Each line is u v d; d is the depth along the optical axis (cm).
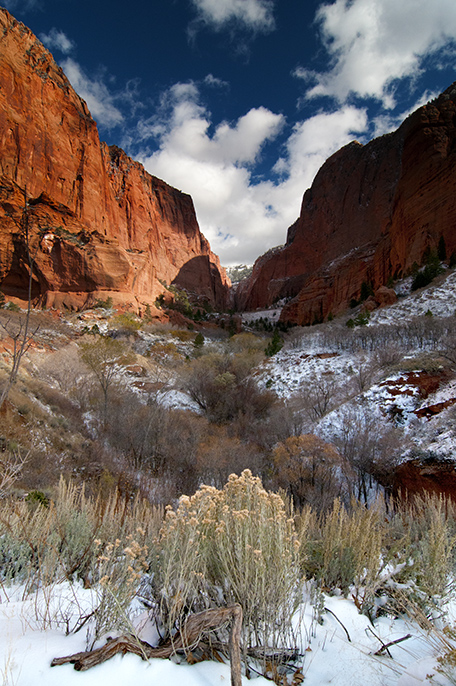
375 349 2923
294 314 9100
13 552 253
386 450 1395
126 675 131
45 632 164
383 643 181
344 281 7962
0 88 5406
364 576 254
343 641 181
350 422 1748
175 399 2789
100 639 153
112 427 1905
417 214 5528
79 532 282
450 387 1664
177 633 160
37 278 5438
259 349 4284
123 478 1312
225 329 7556
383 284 6569
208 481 1483
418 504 463
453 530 378
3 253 5200
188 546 176
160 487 1376
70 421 1827
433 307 3519
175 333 5538
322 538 318
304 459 1320
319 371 2872
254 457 1488
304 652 169
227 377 2712
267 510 207
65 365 2575
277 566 179
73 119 6706
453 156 5084
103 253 5709
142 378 3181
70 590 222
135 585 180
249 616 167
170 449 1684
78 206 6450
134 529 300
